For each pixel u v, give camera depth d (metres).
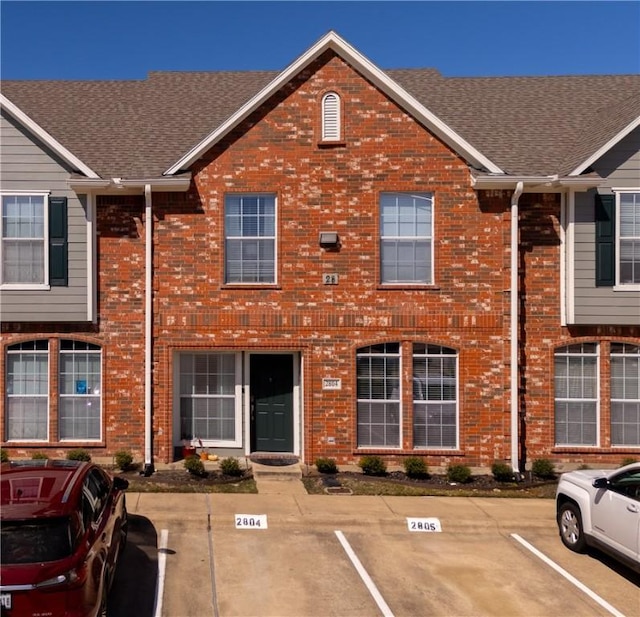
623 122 11.90
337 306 12.09
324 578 7.33
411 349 12.08
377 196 12.10
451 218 12.09
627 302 11.86
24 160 11.83
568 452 12.09
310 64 12.07
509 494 10.81
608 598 6.97
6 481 5.91
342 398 12.03
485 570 7.66
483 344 12.08
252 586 7.06
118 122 14.38
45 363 12.14
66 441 12.04
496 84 16.55
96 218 12.12
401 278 12.24
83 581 5.05
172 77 16.97
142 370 12.12
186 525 8.90
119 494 7.42
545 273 12.23
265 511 9.43
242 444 12.54
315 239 12.10
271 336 12.09
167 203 12.09
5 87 16.38
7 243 11.88
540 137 13.70
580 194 11.90
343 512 9.46
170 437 12.03
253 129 12.09
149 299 11.98
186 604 6.61
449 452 11.99
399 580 7.32
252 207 12.23
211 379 12.65
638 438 12.23
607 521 7.57
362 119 12.08
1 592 4.73
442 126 11.91
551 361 12.18
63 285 11.88
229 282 12.20
